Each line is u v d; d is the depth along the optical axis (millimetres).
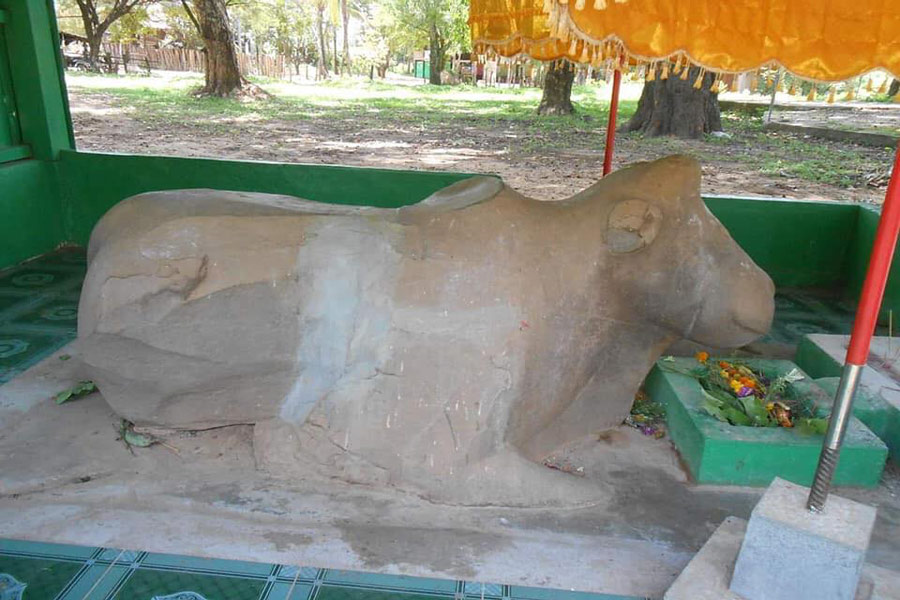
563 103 16984
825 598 2070
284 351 2873
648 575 2496
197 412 3010
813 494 2133
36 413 3320
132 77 23172
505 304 2834
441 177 5637
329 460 2877
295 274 2875
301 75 30547
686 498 2938
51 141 5801
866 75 2967
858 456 2992
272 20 30359
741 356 4488
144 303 2830
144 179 5832
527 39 3736
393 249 2916
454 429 2777
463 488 2777
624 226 2998
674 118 13531
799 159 11398
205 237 2889
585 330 3072
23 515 2654
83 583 2352
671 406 3389
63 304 4844
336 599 2328
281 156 10688
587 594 2395
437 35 27625
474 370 2777
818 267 5762
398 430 2799
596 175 9812
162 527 2625
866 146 12922
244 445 3076
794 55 2744
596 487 2904
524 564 2514
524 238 2990
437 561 2508
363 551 2537
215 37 18094
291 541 2570
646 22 2592
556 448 3232
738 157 11547
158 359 2891
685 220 3064
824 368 3875
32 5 5512
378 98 20578
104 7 25234
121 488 2807
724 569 2324
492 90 24938
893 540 2723
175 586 2355
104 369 2945
